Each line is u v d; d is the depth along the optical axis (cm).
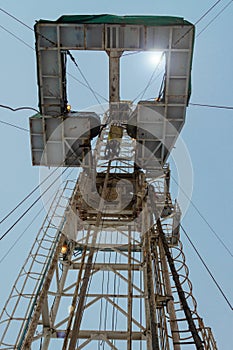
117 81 1427
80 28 1180
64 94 1298
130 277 923
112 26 1171
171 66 1230
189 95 1262
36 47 1202
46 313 1036
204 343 748
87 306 1135
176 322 802
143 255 1170
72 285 1190
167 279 933
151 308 757
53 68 1229
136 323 1091
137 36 1189
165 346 793
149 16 1193
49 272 912
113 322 1132
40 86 1254
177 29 1179
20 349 795
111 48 1203
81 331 1087
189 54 1206
